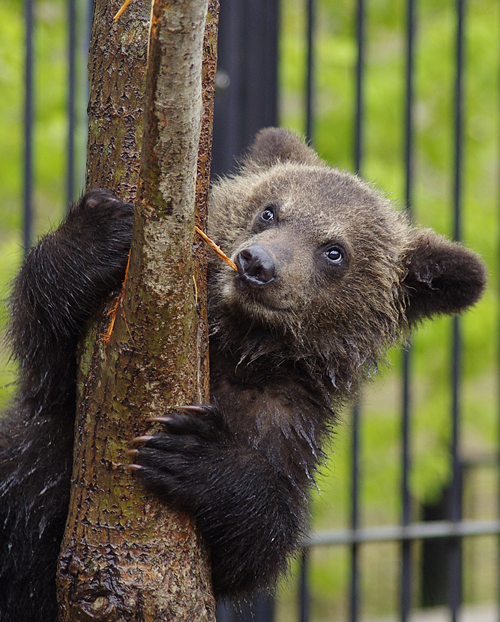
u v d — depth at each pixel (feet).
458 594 40.98
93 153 21.27
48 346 23.15
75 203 23.29
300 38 55.93
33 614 25.67
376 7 59.36
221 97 37.29
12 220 54.65
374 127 56.34
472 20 58.34
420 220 54.29
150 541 19.49
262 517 22.27
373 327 28.25
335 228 27.27
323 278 26.96
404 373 38.60
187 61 16.16
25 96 35.37
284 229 27.14
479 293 27.55
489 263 56.13
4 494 26.22
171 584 19.65
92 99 20.81
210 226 28.99
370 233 28.02
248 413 25.43
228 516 21.30
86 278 21.44
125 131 20.71
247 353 25.82
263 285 24.59
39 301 22.49
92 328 20.93
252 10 37.52
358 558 38.91
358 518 38.73
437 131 58.23
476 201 58.59
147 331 18.43
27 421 25.73
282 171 29.32
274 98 38.04
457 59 39.58
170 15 15.75
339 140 56.13
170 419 19.49
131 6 19.97
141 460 19.49
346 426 32.30
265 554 22.89
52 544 24.71
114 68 20.29
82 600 19.30
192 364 19.49
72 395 23.79
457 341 39.81
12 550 26.04
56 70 53.72
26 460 25.14
